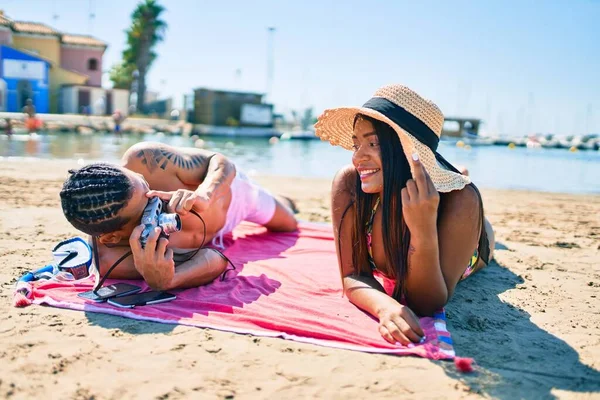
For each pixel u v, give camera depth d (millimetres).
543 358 2594
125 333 2703
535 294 3623
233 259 4148
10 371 2254
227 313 2979
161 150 3736
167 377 2270
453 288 3062
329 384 2268
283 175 12672
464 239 2930
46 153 14641
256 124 37531
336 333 2736
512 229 6297
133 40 47531
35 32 37594
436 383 2305
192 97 39031
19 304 2996
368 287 3062
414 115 2771
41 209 6016
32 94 34500
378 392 2215
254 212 4738
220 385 2223
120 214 2982
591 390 2291
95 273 3354
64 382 2193
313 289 3438
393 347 2609
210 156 3977
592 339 2850
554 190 11633
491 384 2312
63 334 2654
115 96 38594
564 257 4793
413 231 2709
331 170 14727
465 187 2941
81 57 41094
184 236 3594
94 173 2965
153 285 3156
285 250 4512
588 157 26688
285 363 2441
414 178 2619
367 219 3094
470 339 2799
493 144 40438
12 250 4137
